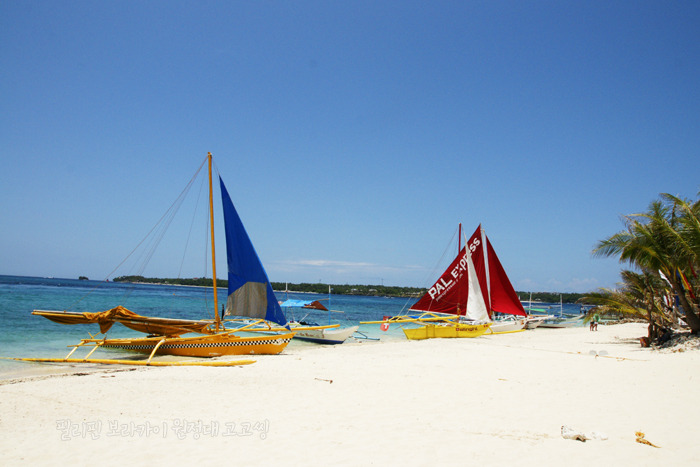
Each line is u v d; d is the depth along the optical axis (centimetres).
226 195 2183
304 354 2209
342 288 17462
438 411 1038
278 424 927
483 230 3900
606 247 2480
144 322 2108
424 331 3216
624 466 684
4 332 2956
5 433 872
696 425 903
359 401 1144
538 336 3406
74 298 6569
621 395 1194
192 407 1080
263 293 2170
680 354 2028
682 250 2198
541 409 1051
